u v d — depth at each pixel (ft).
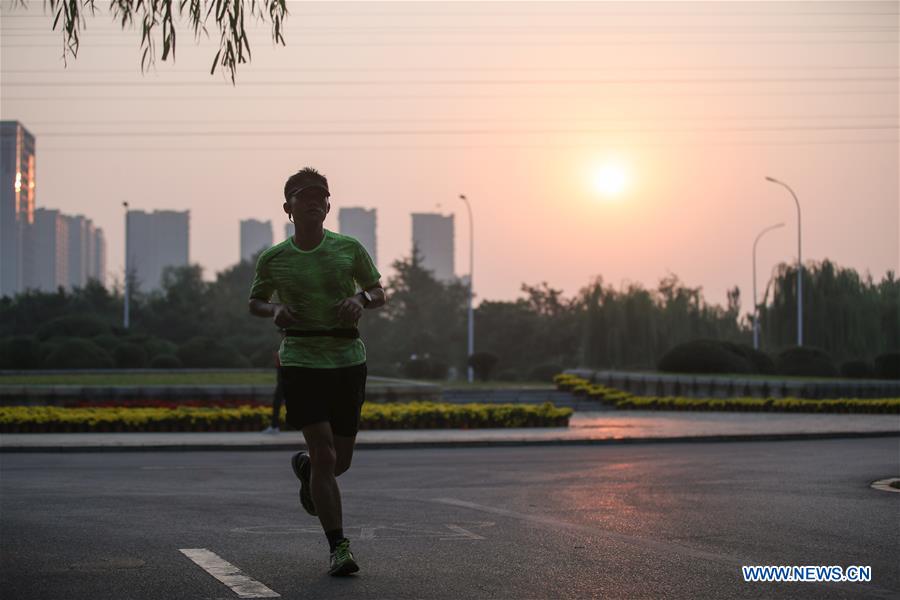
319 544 30.50
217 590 23.88
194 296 322.14
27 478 51.13
